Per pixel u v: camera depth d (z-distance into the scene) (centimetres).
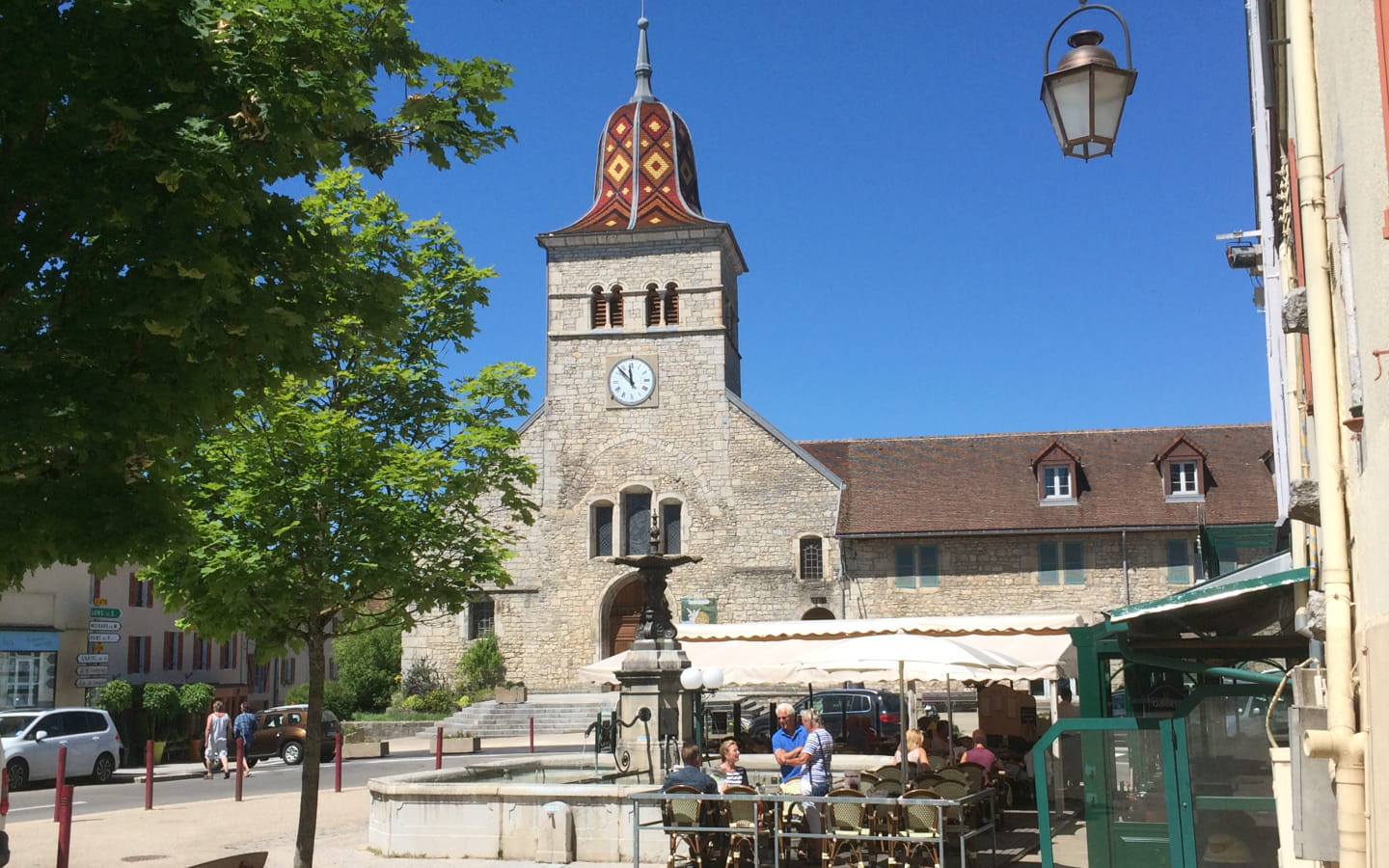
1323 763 582
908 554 3934
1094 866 941
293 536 1138
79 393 555
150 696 3475
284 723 3325
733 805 1192
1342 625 568
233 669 5075
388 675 4547
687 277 4175
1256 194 1421
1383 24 398
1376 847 452
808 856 1327
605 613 4062
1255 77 1224
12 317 530
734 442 4062
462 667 4034
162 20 562
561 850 1345
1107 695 1050
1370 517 475
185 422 601
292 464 1162
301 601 1161
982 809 1391
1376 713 450
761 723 2747
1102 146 794
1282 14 725
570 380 4175
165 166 538
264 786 2528
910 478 4125
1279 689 746
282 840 1630
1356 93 449
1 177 538
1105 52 776
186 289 554
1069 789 964
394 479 1159
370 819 1492
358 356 1216
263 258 627
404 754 3278
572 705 3834
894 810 1170
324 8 670
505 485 1288
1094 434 4234
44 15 543
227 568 1105
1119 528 3806
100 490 596
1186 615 1033
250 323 589
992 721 2056
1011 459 4159
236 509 1122
